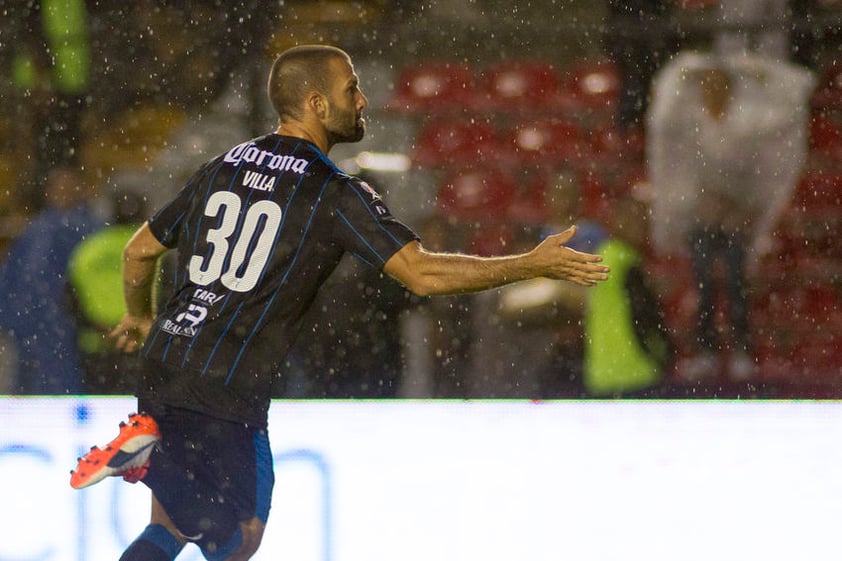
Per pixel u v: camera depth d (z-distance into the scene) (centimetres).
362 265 2755
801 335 3228
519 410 1889
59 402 1862
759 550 1906
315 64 1374
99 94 3297
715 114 3078
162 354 1313
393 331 2734
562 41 3728
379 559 1847
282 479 1845
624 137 3550
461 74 3741
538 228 3484
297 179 1323
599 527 1888
